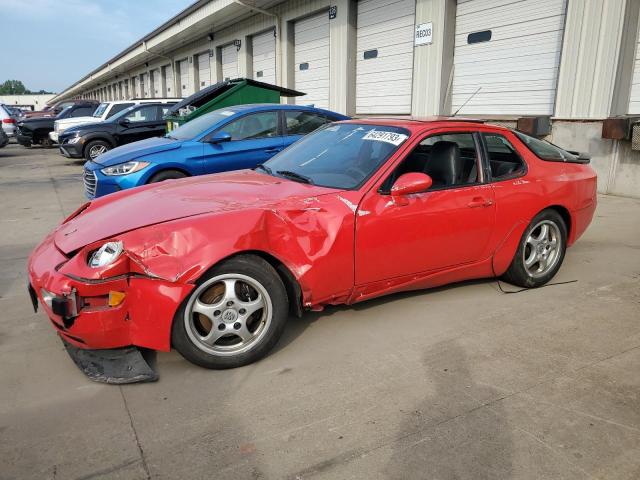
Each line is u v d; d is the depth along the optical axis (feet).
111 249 8.66
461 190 11.65
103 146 42.45
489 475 6.77
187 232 8.77
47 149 64.90
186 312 8.85
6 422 7.93
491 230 12.18
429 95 35.60
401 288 11.46
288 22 51.52
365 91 43.04
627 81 24.62
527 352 10.06
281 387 8.89
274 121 23.20
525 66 29.68
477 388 8.81
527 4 29.04
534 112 29.55
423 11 35.17
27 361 9.82
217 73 71.92
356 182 10.81
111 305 8.63
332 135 13.33
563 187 13.41
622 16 23.80
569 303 12.51
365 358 9.88
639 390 8.73
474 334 10.86
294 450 7.28
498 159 12.90
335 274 10.11
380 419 7.96
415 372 9.35
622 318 11.60
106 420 7.98
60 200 27.50
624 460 7.06
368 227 10.30
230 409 8.26
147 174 20.39
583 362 9.67
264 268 9.40
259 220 9.30
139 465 6.99
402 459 7.07
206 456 7.16
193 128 22.85
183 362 9.78
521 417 7.99
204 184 11.69
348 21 42.29
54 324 9.18
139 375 8.94
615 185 25.20
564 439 7.48
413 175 10.50
